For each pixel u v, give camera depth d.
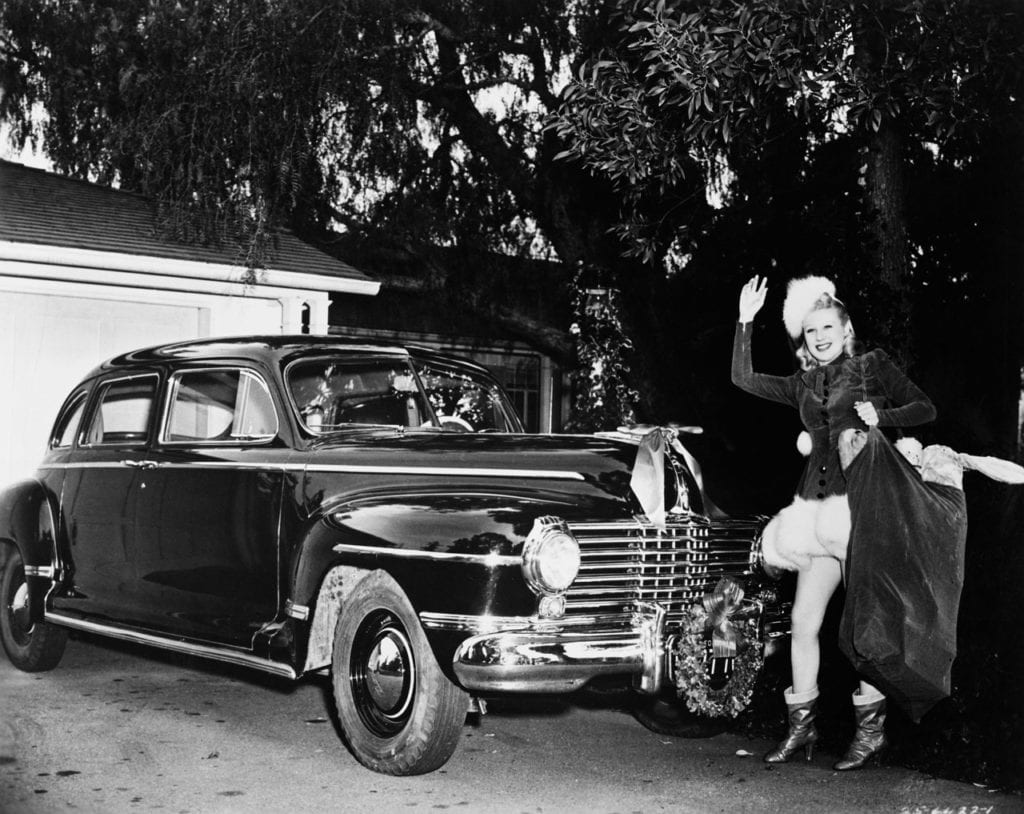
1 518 8.05
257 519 6.29
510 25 15.34
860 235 9.48
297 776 5.51
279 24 12.71
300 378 6.76
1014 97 8.45
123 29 14.12
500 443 6.08
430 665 5.30
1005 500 6.97
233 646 6.37
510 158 15.20
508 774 5.61
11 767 5.55
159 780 5.40
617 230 11.33
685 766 5.79
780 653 6.09
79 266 9.88
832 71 7.96
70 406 8.11
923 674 5.14
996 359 13.45
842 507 5.37
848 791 5.33
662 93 8.36
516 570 5.12
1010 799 5.20
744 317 5.84
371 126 14.76
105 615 7.35
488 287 15.59
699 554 5.70
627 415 11.28
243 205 11.88
